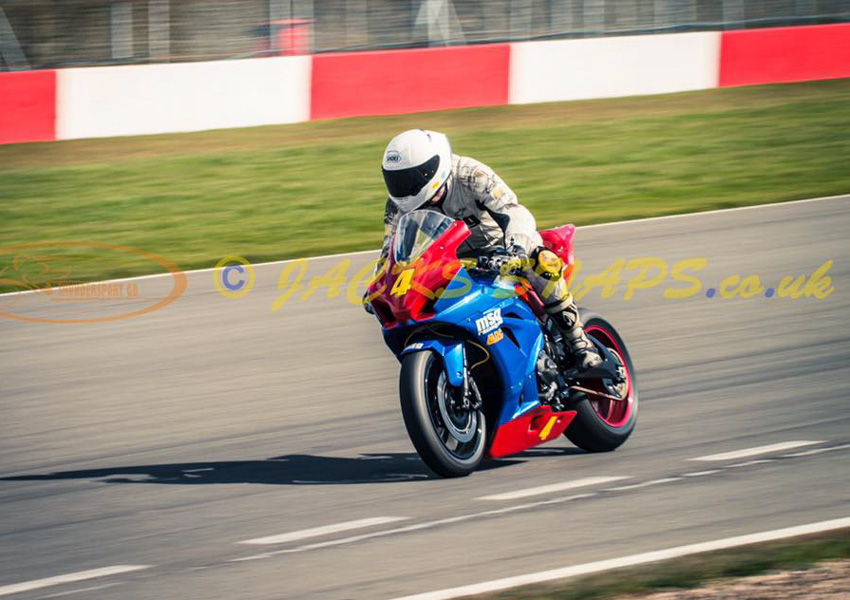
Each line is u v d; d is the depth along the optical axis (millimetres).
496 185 21953
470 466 21953
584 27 75625
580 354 23156
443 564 17703
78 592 17297
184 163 58812
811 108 69875
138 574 17938
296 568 17828
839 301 35219
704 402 26641
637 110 69750
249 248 44969
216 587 17188
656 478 21672
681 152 59875
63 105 62062
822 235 43469
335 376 30188
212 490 22156
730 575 16594
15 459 24859
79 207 51594
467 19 73938
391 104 68250
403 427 26062
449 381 21391
